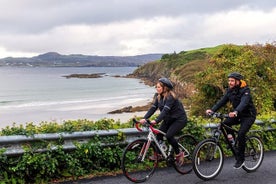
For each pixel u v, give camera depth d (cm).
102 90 9506
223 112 1986
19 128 726
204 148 763
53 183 709
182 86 6144
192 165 746
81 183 715
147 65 17000
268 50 2230
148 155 782
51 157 723
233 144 802
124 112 5097
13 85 11088
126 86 11100
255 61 2078
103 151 789
